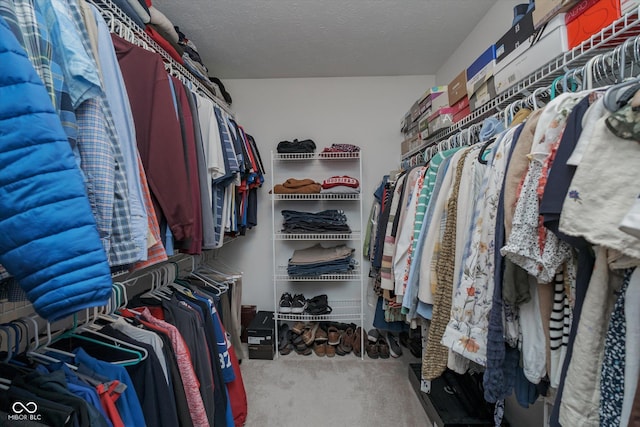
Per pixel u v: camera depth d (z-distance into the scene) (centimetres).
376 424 142
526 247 60
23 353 70
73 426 53
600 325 49
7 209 38
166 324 97
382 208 187
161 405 80
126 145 68
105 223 57
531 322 68
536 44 94
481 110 131
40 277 39
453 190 96
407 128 220
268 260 244
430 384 147
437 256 102
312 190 210
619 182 44
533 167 61
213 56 205
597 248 49
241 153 154
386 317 177
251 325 211
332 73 234
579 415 50
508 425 132
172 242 84
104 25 68
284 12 159
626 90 47
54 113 42
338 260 215
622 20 67
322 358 205
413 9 159
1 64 39
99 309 90
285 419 146
